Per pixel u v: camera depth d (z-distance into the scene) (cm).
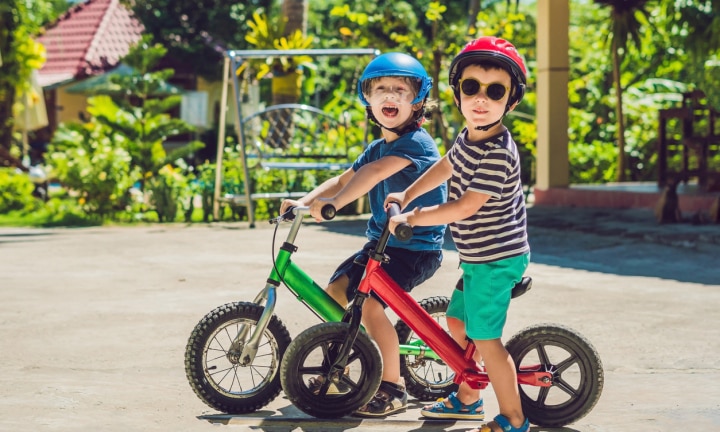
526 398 553
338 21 3994
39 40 3916
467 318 525
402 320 573
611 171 2477
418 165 570
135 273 1102
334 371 541
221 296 952
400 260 564
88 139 1875
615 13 2480
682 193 1803
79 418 550
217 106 3916
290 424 547
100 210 1812
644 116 2661
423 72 578
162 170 1919
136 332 792
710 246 1267
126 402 588
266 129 1938
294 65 2073
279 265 561
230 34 3772
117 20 4053
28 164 2664
